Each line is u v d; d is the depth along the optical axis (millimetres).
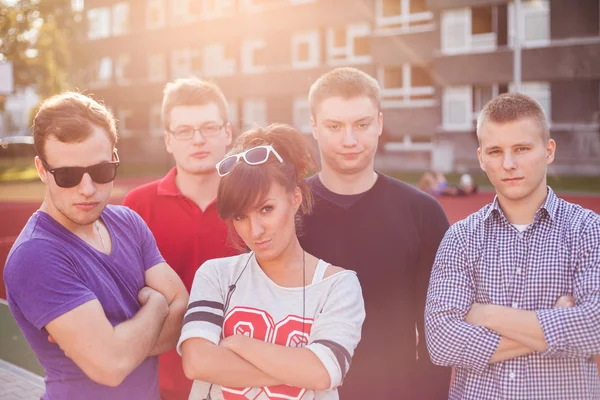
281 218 2232
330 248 3123
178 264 3605
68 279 2197
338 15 33000
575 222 2635
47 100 2326
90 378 2211
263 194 2180
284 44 35312
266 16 35750
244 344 2182
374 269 3100
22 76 33438
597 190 20516
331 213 3139
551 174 27188
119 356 2186
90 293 2217
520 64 27234
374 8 31969
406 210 3162
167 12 40719
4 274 2225
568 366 2496
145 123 42125
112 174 2318
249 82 36562
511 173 2623
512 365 2525
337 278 2326
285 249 2312
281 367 2131
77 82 39938
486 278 2684
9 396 4891
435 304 2703
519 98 2662
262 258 2273
